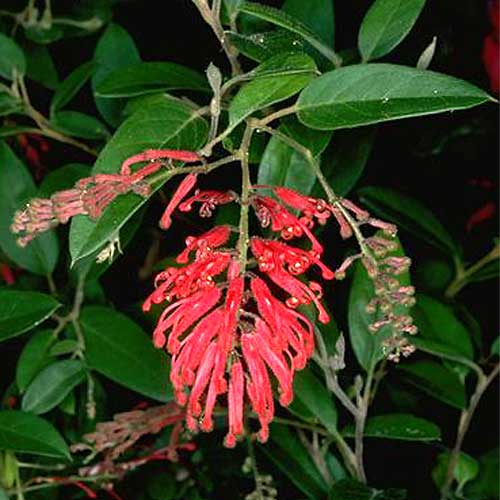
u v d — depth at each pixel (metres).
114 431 0.56
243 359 0.45
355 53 0.53
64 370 0.54
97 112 0.63
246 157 0.43
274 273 0.42
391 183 0.65
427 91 0.42
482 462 0.62
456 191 0.66
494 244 0.64
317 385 0.53
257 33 0.48
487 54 0.64
